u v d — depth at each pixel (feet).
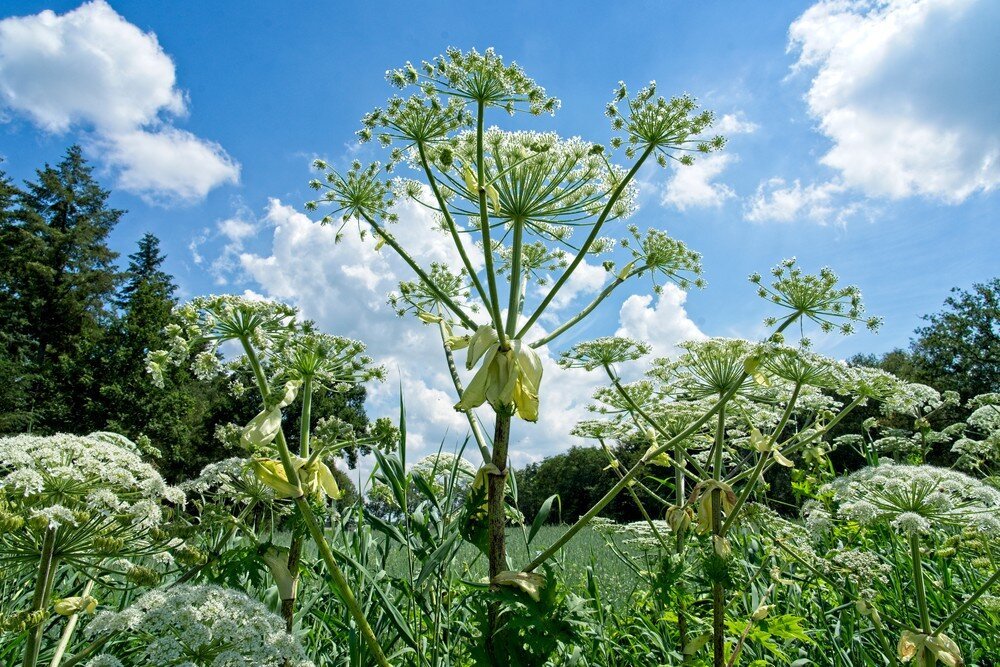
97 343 144.36
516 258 12.71
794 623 12.35
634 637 16.20
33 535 9.46
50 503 9.48
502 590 10.25
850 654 15.11
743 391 16.52
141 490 10.49
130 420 128.98
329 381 12.01
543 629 9.90
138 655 11.02
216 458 114.11
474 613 11.86
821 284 14.71
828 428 16.46
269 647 9.32
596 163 13.50
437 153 13.07
